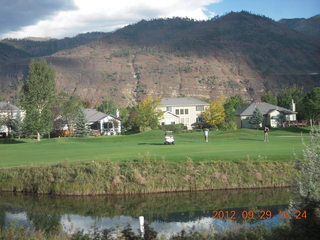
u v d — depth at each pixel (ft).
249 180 103.60
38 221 79.46
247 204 88.12
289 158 110.73
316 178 54.80
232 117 325.21
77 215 84.07
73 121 306.35
